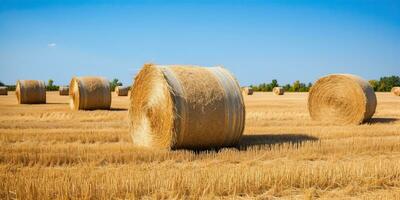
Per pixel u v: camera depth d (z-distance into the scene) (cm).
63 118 1916
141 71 1232
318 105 1950
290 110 2434
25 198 655
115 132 1417
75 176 782
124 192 696
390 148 1173
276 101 3469
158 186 728
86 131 1431
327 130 1538
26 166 916
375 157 1069
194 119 1111
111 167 909
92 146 1139
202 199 678
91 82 2384
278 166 893
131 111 1276
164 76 1120
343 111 1862
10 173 822
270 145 1192
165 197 696
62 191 684
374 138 1330
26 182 722
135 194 695
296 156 1041
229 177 762
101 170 865
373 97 1850
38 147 1096
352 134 1432
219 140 1159
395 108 2658
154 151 1060
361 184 794
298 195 729
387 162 942
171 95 1102
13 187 700
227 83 1179
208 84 1148
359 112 1806
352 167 870
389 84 7688
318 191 751
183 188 717
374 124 1789
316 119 1958
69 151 1051
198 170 848
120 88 4472
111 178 757
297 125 1733
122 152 1040
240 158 1004
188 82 1133
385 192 758
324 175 796
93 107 2384
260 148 1127
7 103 3059
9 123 1683
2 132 1391
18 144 1184
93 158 970
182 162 973
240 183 741
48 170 859
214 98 1136
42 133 1365
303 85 7812
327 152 1105
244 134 1444
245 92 5125
